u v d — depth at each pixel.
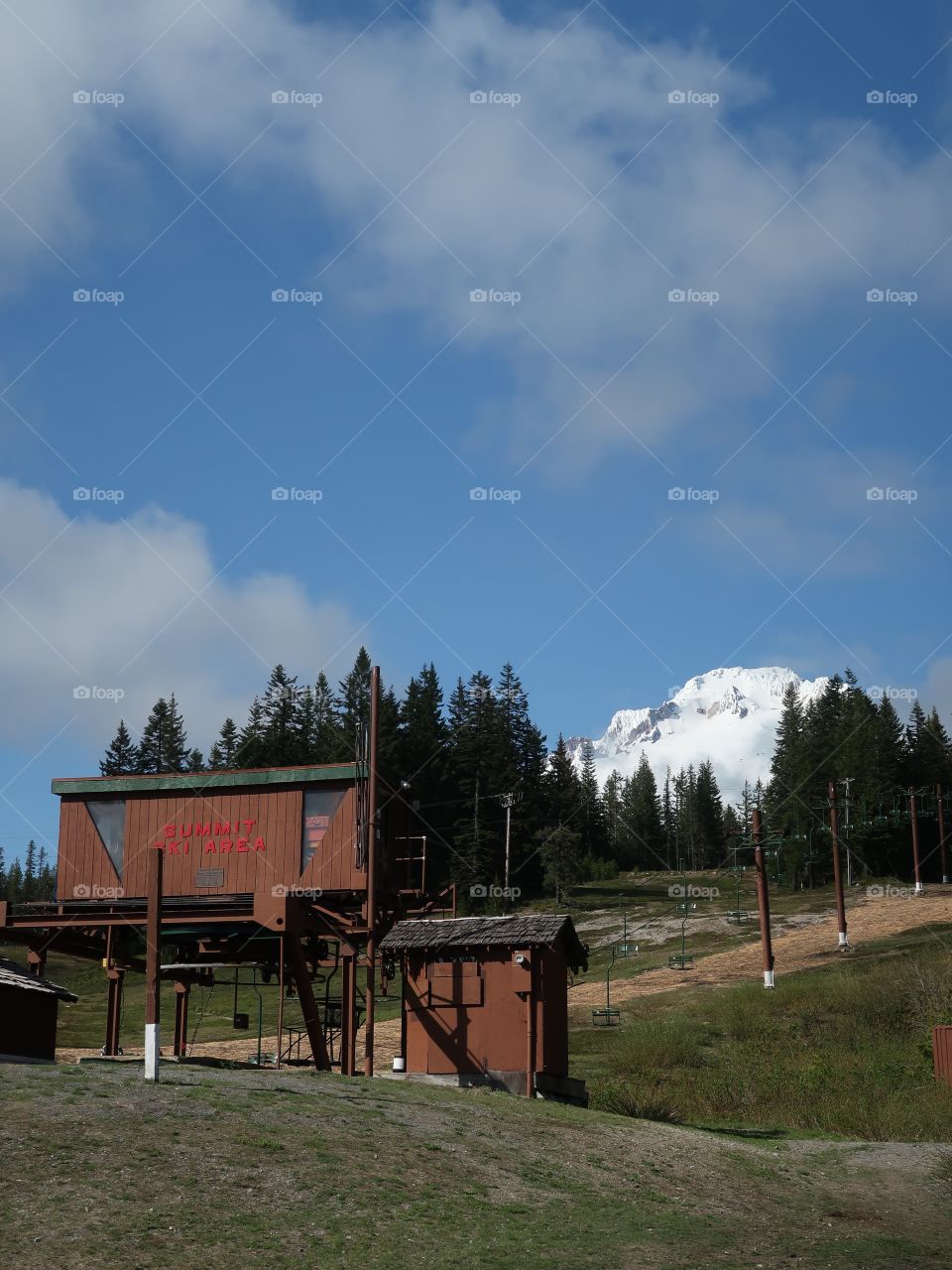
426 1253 14.72
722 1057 42.81
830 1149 25.84
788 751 126.50
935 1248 17.27
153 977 20.25
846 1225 18.72
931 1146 26.27
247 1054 46.22
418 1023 29.55
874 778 109.88
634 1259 15.41
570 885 101.50
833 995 49.56
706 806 147.88
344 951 33.12
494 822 102.38
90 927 33.31
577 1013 55.28
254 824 32.34
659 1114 31.72
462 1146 19.84
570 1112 25.03
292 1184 16.25
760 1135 28.28
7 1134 16.11
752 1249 16.56
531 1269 14.54
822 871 110.62
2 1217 13.76
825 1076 36.34
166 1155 16.31
